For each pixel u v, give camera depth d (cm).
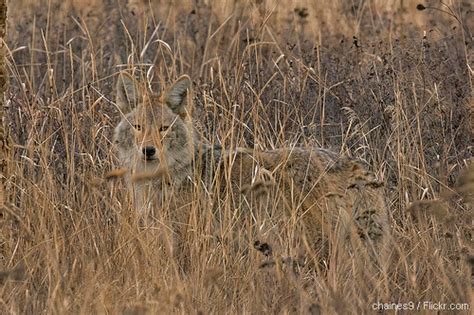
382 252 1103
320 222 1125
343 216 1117
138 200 1199
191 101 1249
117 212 1106
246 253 1114
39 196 1134
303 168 1159
